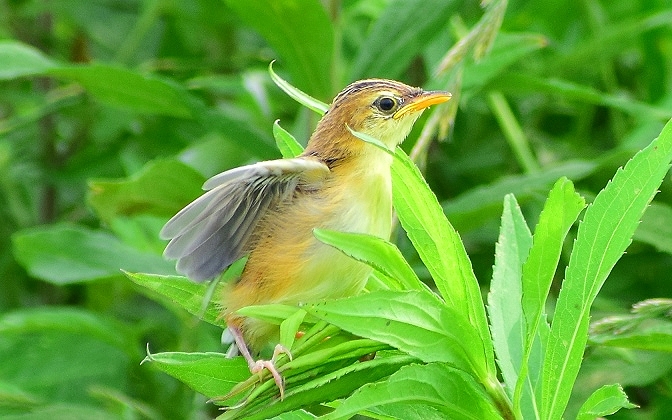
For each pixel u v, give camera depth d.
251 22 10.29
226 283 7.02
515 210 6.37
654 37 12.55
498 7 7.79
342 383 5.42
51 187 14.48
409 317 5.33
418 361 5.50
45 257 11.18
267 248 6.96
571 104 13.80
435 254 5.73
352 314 5.26
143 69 13.47
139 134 14.08
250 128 10.47
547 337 5.84
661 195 11.16
